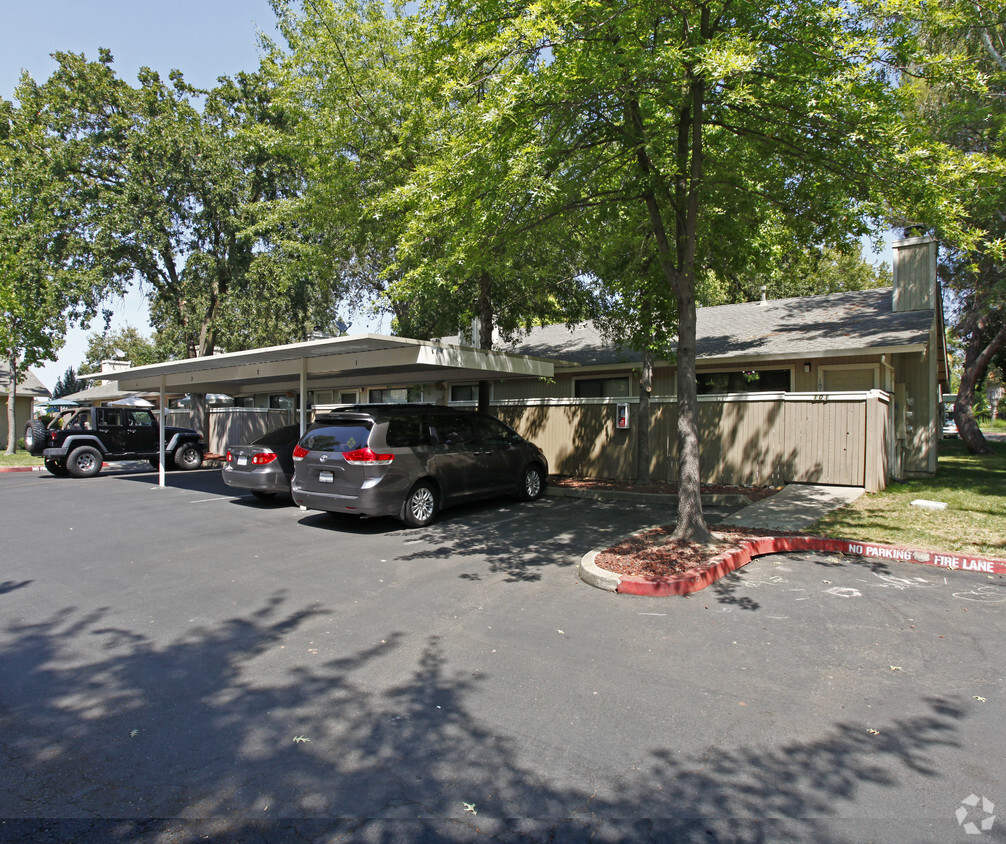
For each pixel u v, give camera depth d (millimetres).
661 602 5570
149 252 21734
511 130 7332
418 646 4621
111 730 3451
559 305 14758
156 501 12000
